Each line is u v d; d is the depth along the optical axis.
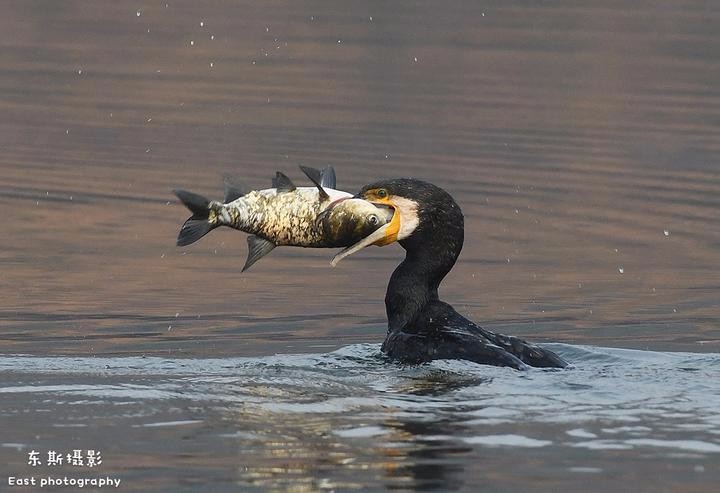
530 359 9.96
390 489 7.38
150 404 8.80
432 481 7.49
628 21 32.56
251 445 8.03
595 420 8.47
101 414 8.58
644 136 21.42
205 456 7.84
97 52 28.22
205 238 16.14
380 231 10.22
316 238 9.90
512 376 9.45
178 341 11.62
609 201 17.78
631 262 15.09
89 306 12.91
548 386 9.22
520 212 17.23
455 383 9.29
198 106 23.48
